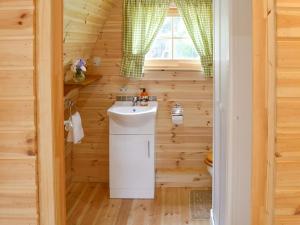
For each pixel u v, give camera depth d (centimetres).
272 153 137
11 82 144
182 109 449
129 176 411
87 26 371
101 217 366
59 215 152
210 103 447
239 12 210
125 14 428
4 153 146
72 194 427
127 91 448
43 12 143
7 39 143
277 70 134
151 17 425
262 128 139
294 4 133
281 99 135
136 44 431
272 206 138
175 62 445
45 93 145
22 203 148
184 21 424
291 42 134
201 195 420
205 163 428
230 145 220
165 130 455
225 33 232
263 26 137
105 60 442
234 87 215
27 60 144
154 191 421
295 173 137
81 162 460
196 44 428
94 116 453
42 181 147
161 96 448
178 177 447
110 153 408
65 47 341
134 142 405
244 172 222
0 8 143
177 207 390
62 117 153
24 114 145
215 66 287
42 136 146
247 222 225
